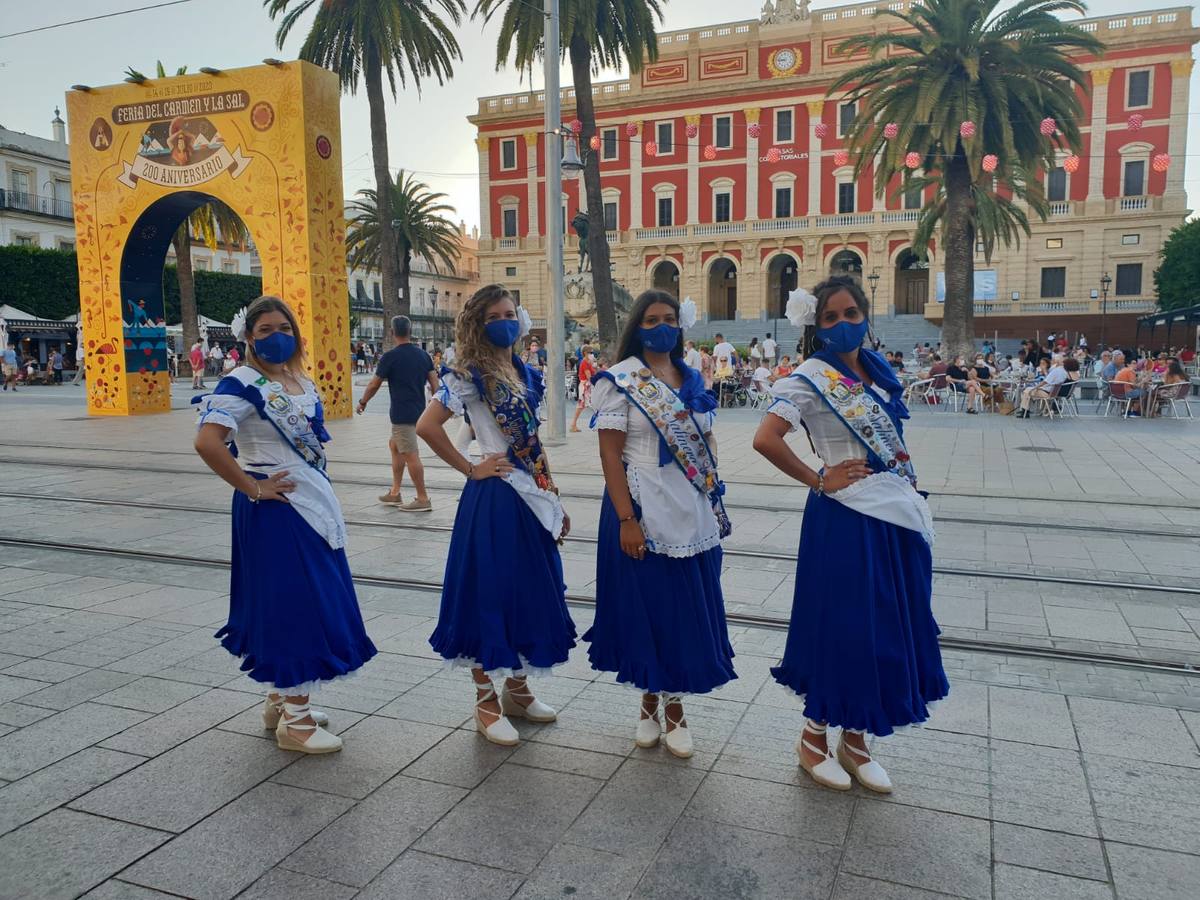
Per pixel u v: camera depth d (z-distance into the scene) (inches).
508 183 2236.7
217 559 265.3
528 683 174.7
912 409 830.5
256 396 140.8
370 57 1098.1
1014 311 1892.2
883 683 126.6
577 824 122.3
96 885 108.7
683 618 137.7
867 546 126.6
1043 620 207.5
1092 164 1811.0
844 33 1934.1
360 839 118.8
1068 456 482.6
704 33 2039.9
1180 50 1729.8
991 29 935.0
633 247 2132.1
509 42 959.6
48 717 157.5
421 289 3061.0
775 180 2012.8
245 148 716.0
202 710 160.9
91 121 759.1
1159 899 104.9
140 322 798.5
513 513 148.6
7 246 1498.5
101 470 445.7
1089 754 141.6
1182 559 260.7
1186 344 1747.0
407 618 212.8
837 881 109.0
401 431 339.0
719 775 136.5
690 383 142.4
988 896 105.7
